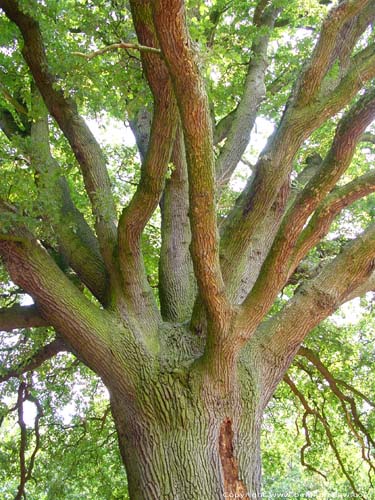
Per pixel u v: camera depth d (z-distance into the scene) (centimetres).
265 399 569
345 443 1087
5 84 729
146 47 441
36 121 695
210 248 461
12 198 571
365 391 1059
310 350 900
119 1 591
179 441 512
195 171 432
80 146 641
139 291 596
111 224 619
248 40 783
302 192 486
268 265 495
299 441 1147
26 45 612
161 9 369
